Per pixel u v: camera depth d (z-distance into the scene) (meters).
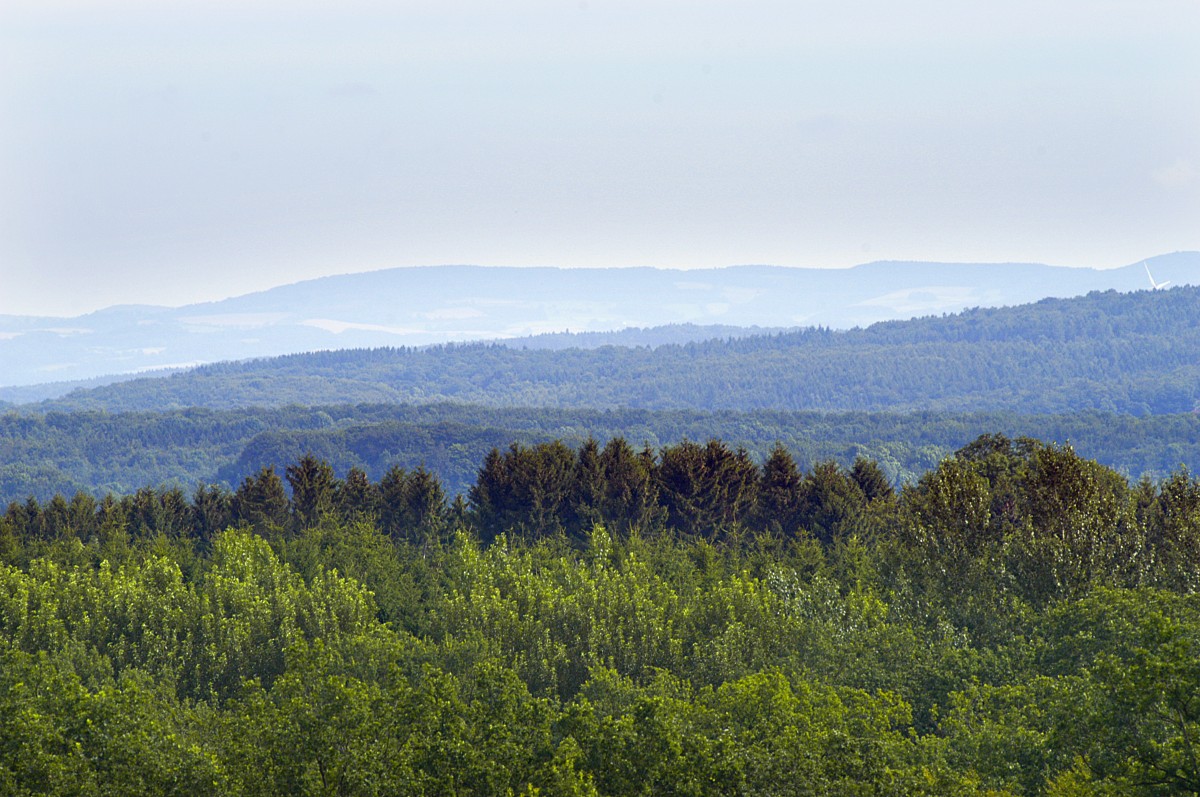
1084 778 87.44
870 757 88.94
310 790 85.62
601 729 93.38
